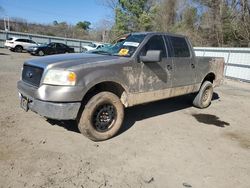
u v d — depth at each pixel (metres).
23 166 3.38
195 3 33.72
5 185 2.98
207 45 30.20
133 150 4.09
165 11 39.72
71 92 3.74
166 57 5.23
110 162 3.66
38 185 3.02
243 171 3.70
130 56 4.59
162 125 5.36
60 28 64.31
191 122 5.72
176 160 3.86
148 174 3.43
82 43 38.41
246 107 7.66
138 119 5.63
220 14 27.92
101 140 4.33
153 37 5.04
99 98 4.11
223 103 7.95
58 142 4.16
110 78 4.18
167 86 5.32
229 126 5.64
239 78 14.88
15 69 12.13
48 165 3.45
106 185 3.12
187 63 5.80
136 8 38.94
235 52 15.24
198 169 3.65
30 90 3.99
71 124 4.93
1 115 5.18
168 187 3.18
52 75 3.80
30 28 62.94
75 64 3.94
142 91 4.77
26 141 4.11
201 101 6.79
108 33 45.34
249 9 25.06
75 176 3.25
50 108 3.74
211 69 6.77
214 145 4.53
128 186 3.13
